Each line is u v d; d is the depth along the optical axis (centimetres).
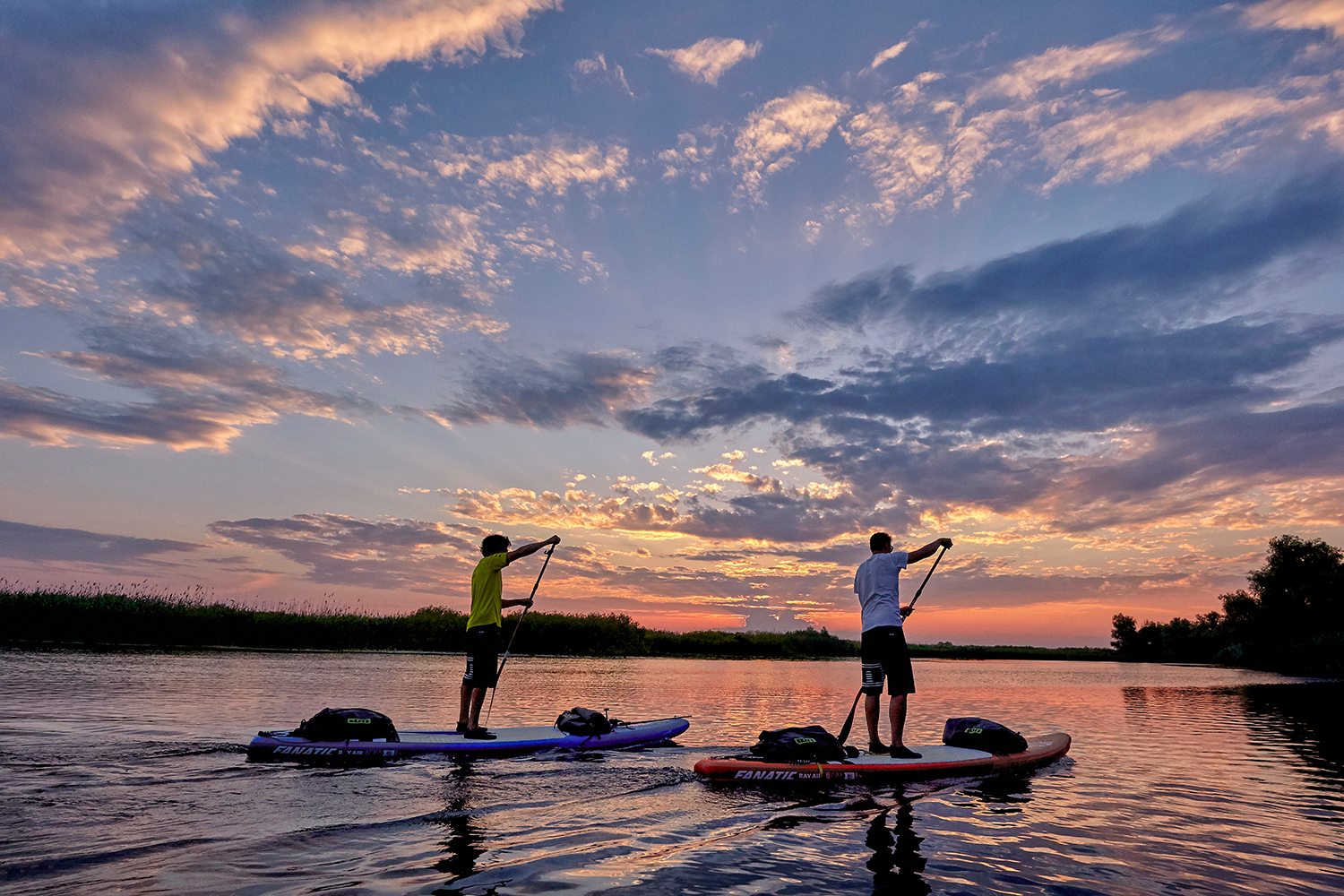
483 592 726
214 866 295
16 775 464
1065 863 337
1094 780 579
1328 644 4222
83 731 652
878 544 703
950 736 689
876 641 653
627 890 278
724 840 361
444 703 1056
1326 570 4416
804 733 576
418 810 408
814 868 318
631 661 3108
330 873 290
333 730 605
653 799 461
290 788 456
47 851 307
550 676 1872
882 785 531
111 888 264
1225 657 5038
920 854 346
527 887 278
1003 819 427
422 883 280
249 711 852
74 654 1802
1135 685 2325
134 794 423
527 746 661
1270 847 373
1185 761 696
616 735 728
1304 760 709
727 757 563
